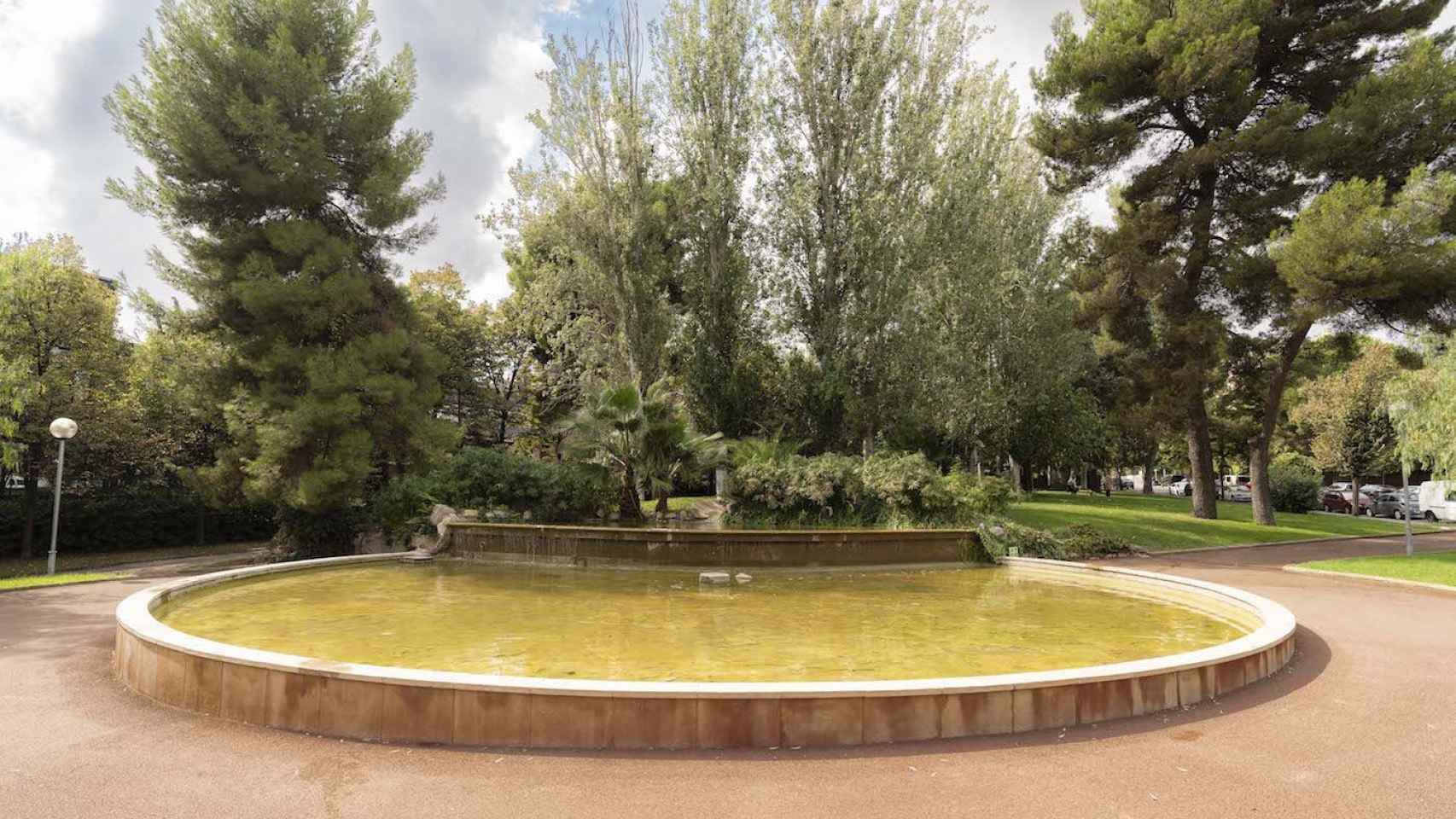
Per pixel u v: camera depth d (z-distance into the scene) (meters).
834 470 16.38
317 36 18.77
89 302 20.20
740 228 23.30
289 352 17.33
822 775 4.24
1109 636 7.71
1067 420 31.95
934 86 22.53
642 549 13.52
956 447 30.22
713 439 17.58
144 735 4.89
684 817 3.73
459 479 17.30
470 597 9.80
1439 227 19.34
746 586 11.30
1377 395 37.38
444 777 4.20
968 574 13.06
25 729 5.01
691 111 23.20
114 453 20.44
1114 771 4.34
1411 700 5.86
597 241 22.88
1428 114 20.56
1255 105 22.81
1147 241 23.44
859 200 22.25
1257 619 8.47
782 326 23.00
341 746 4.70
